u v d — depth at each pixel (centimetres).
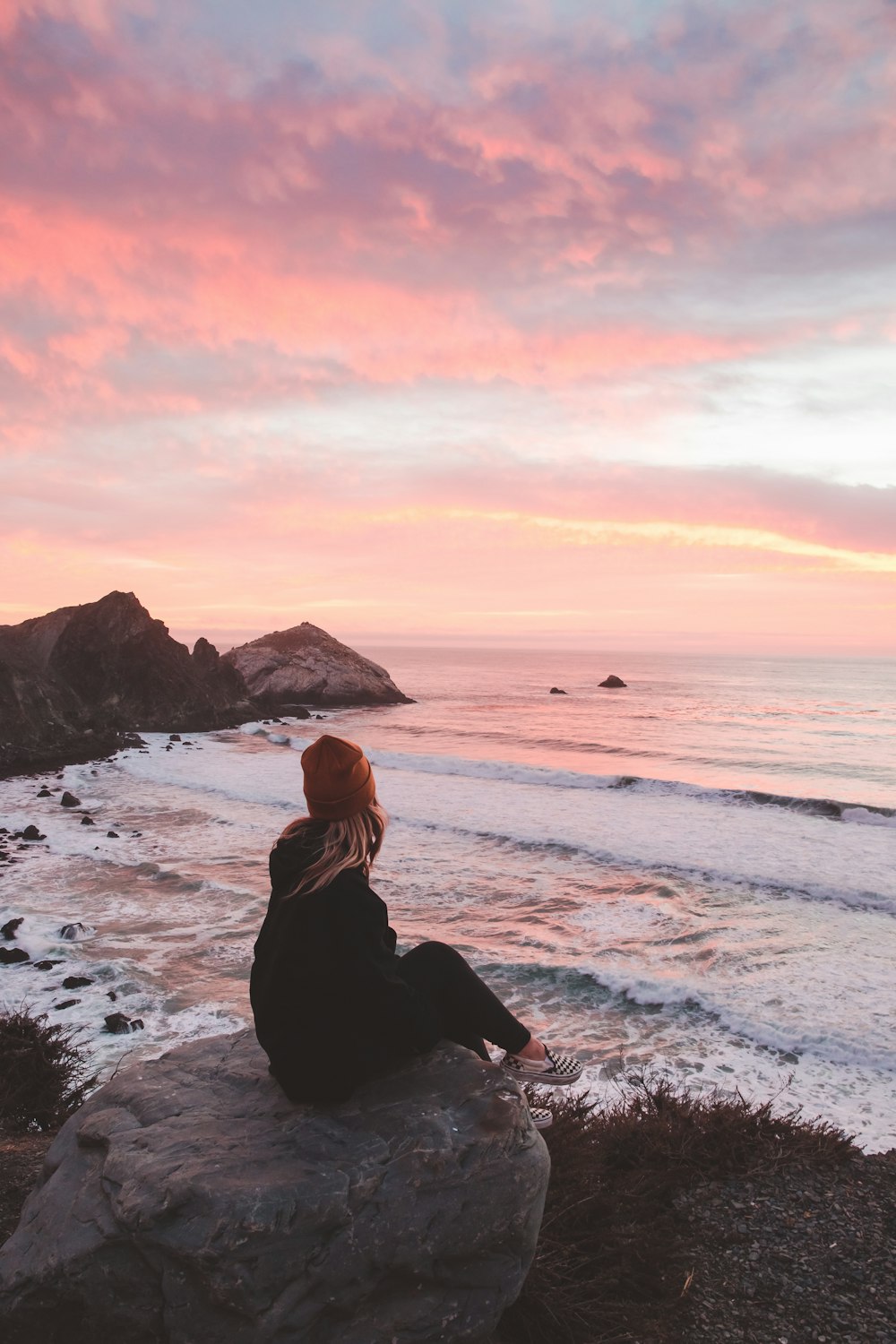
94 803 2327
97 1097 335
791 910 1374
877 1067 861
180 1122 301
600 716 5462
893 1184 495
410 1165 272
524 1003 1026
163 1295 253
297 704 6069
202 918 1298
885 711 6038
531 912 1359
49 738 3409
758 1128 555
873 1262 408
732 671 13125
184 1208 257
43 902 1377
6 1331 261
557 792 2481
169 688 4600
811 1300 377
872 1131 735
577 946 1206
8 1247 279
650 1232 415
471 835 1894
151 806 2278
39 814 2147
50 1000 993
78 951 1156
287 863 292
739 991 1041
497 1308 276
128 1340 256
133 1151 286
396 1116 291
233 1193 257
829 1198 475
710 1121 554
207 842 1817
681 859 1677
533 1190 283
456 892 1463
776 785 2859
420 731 4434
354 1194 262
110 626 4588
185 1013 955
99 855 1689
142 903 1374
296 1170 269
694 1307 371
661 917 1334
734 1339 349
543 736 4259
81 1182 291
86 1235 264
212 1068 344
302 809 2223
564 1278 364
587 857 1711
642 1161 514
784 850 1762
